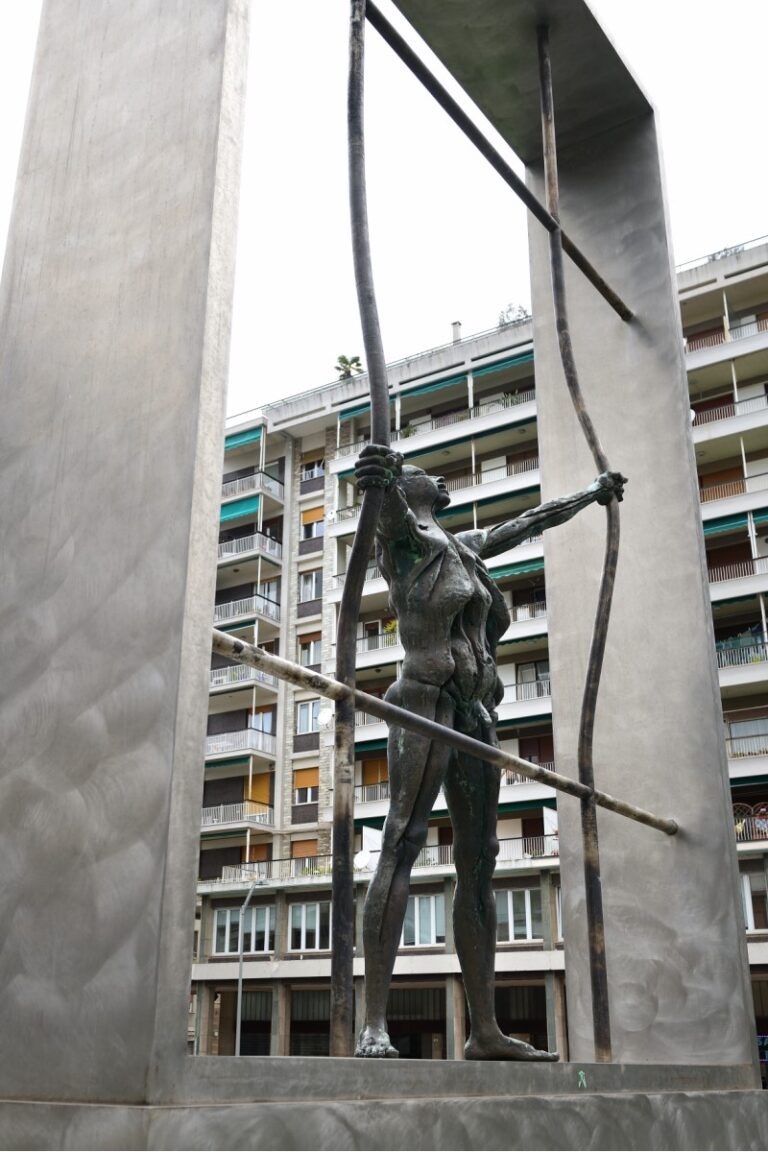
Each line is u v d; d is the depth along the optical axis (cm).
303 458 4222
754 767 2772
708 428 3153
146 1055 179
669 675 471
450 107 393
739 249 3388
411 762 327
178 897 193
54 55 290
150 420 227
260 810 3719
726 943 432
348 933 252
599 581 499
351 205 309
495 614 372
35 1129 183
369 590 3459
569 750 487
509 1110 230
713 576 3116
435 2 463
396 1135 201
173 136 250
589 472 511
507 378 3678
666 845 455
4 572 243
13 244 274
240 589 4169
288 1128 183
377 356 297
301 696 3819
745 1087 389
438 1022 2966
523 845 2966
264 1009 3525
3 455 254
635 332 518
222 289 231
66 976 199
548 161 452
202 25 256
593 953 365
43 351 256
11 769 225
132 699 209
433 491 363
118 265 248
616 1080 295
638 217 530
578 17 471
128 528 223
